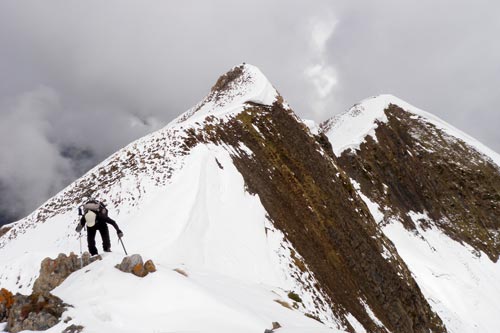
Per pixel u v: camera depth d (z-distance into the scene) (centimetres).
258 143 3862
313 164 4400
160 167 2788
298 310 1802
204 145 3134
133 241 1922
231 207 2658
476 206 7888
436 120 9425
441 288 5756
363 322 2988
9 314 872
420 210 7319
